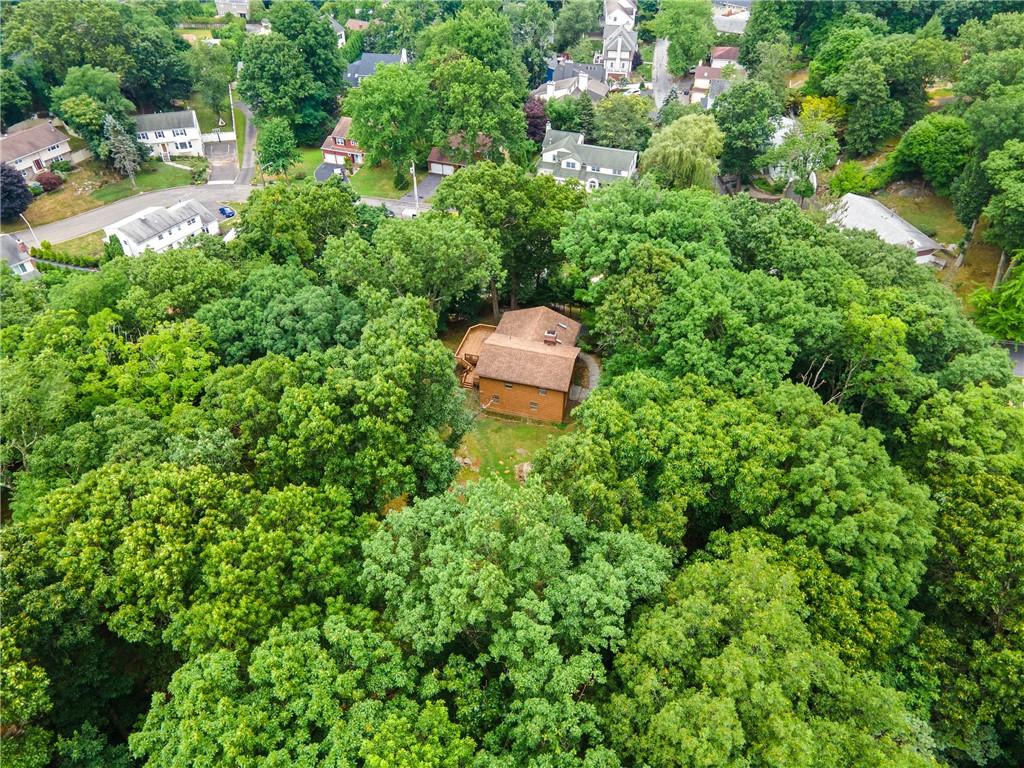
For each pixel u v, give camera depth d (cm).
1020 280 6012
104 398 3991
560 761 2300
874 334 3966
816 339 4159
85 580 2828
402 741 2230
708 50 13438
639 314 4381
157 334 4244
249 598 2692
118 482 3025
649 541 3092
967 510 3406
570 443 3438
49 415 3725
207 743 2230
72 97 9688
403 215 9375
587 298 5212
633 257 4638
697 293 4116
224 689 2422
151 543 2823
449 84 9331
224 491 3084
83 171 10169
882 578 3053
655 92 13538
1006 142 6369
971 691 3025
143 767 2470
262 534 2862
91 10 10581
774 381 3875
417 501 3161
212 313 4466
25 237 9056
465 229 4994
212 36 14550
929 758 2647
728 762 2225
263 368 3662
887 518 3072
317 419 3397
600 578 2739
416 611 2586
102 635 3181
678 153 7506
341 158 10950
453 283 5112
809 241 5088
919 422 3838
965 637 3275
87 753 2686
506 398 5222
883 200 8375
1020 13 9762
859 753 2422
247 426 3522
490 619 2652
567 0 16150
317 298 4512
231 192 10306
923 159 7888
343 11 15612
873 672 2753
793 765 2186
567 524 3019
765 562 2853
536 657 2466
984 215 6588
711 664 2462
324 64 11494
